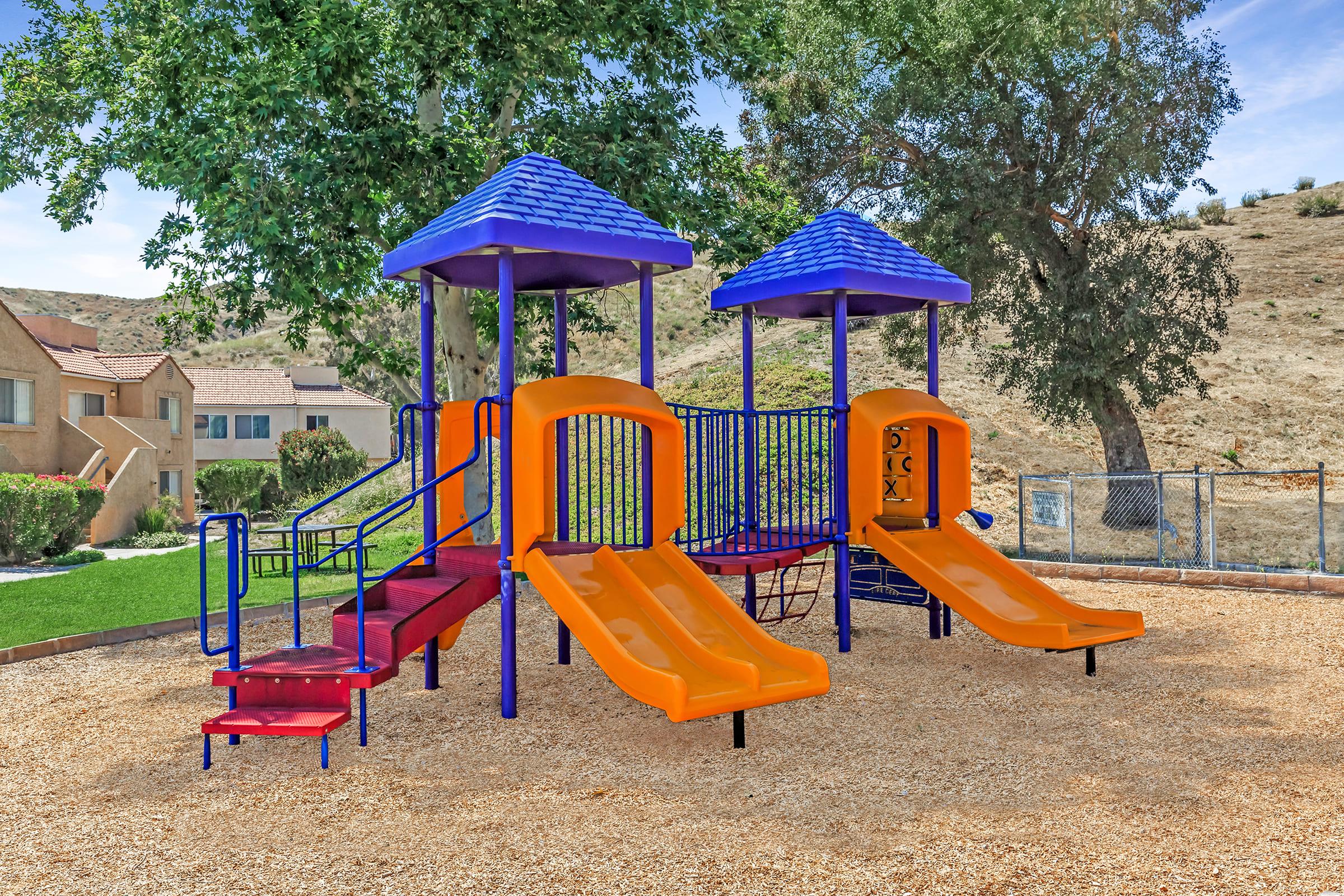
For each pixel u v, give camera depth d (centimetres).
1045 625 737
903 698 691
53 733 637
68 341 2973
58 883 388
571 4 1203
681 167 1346
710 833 430
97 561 1839
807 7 1797
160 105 1253
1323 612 990
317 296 1264
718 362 3328
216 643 942
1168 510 1989
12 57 1577
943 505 922
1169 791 474
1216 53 1664
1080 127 1714
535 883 376
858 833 425
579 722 645
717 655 614
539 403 667
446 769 543
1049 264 1753
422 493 786
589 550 721
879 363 2823
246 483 3114
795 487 1819
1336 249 4153
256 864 404
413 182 1119
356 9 1205
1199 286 1723
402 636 632
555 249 671
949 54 1720
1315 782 482
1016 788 484
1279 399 2730
